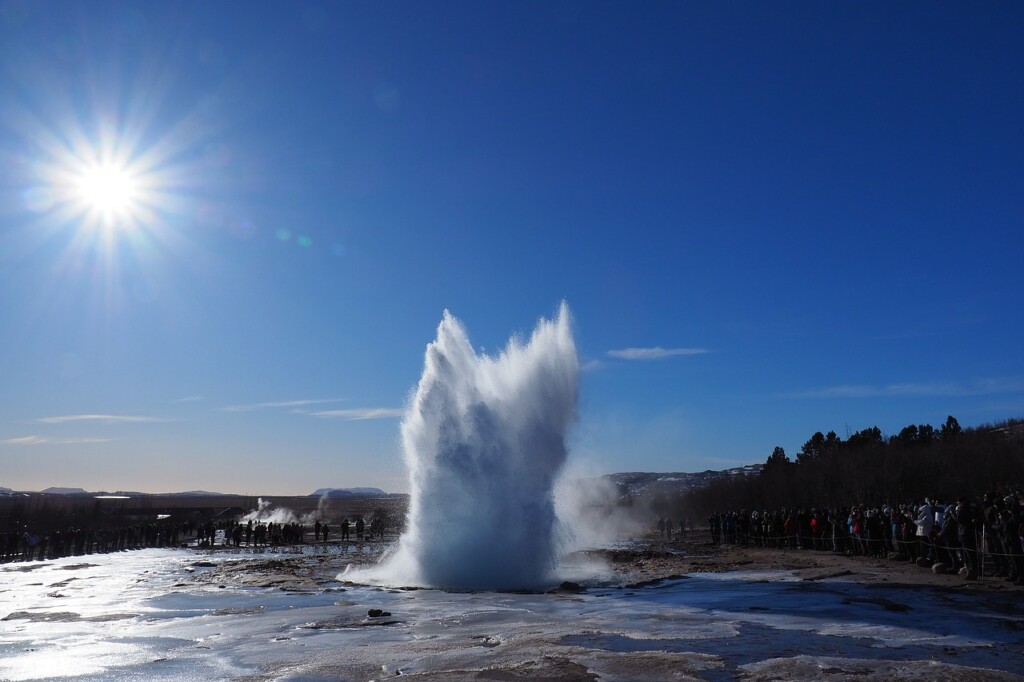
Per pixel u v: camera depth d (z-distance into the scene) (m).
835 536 34.00
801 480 85.19
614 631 14.77
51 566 39.56
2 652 14.16
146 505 188.25
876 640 13.40
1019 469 64.81
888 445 91.69
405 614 18.09
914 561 27.34
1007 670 10.95
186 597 23.00
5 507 112.00
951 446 76.94
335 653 13.27
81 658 13.43
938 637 13.60
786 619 15.83
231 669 12.21
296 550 54.16
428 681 10.83
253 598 22.41
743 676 10.76
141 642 15.05
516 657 12.35
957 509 22.92
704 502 101.19
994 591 19.59
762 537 42.44
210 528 70.62
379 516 77.38
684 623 15.61
